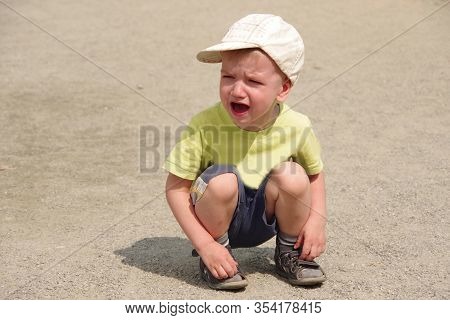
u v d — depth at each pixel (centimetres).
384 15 677
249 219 264
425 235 310
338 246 300
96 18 707
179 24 681
